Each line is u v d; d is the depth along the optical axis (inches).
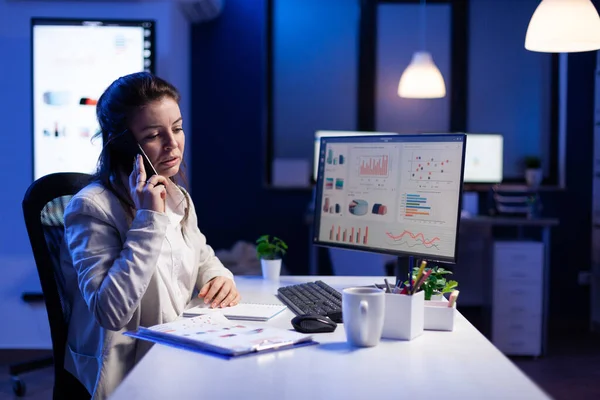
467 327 58.2
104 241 61.9
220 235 206.4
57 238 70.8
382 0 207.8
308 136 210.1
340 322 60.7
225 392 41.1
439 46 208.7
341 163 75.2
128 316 58.6
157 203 61.6
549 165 209.2
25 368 129.4
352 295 51.0
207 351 49.8
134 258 59.2
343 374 44.6
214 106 203.3
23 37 147.8
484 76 209.5
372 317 51.0
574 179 204.8
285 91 209.3
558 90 207.9
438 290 60.6
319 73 208.8
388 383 42.7
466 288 206.4
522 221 166.9
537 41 110.3
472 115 210.4
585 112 204.2
